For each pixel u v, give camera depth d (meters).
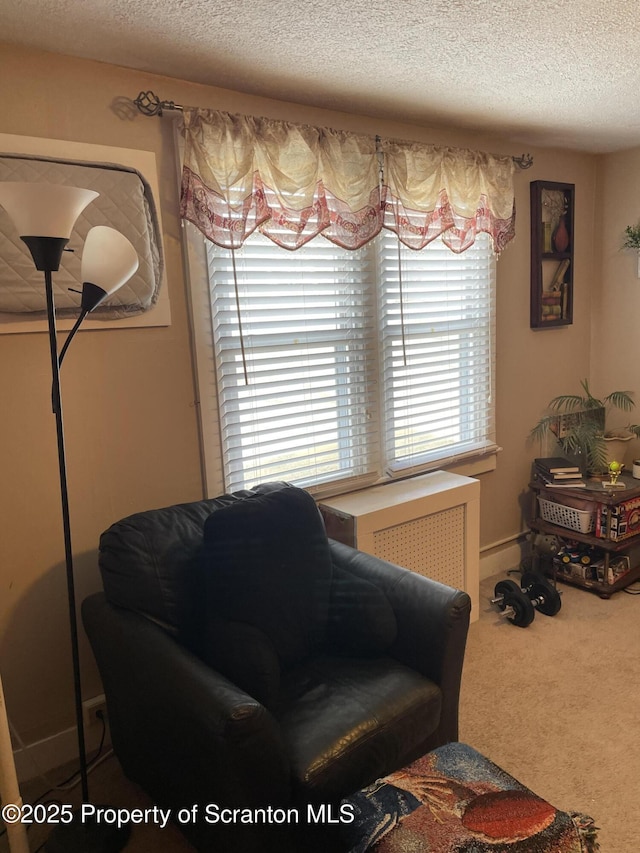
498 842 1.28
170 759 1.65
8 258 1.88
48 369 2.02
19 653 2.07
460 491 2.89
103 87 2.03
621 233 3.69
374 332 2.82
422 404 3.07
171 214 2.21
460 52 2.06
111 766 2.16
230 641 1.72
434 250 3.01
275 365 2.54
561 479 3.39
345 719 1.65
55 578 2.11
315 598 1.98
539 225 3.41
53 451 2.06
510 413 3.53
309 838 1.53
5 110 1.86
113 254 1.60
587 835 1.33
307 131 2.39
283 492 2.06
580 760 2.08
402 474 3.02
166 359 2.26
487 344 3.31
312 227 2.46
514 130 3.05
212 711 1.40
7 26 1.74
